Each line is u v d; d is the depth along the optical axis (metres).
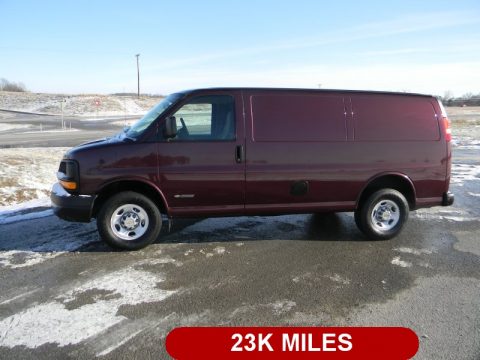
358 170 5.19
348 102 5.20
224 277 4.20
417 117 5.41
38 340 3.08
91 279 4.13
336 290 3.92
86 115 53.72
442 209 7.03
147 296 3.78
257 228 5.86
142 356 2.90
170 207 4.82
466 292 3.89
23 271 4.32
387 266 4.53
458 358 2.88
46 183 8.55
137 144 4.65
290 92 5.04
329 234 5.64
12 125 34.88
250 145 4.85
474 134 23.73
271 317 3.42
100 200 4.88
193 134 4.79
